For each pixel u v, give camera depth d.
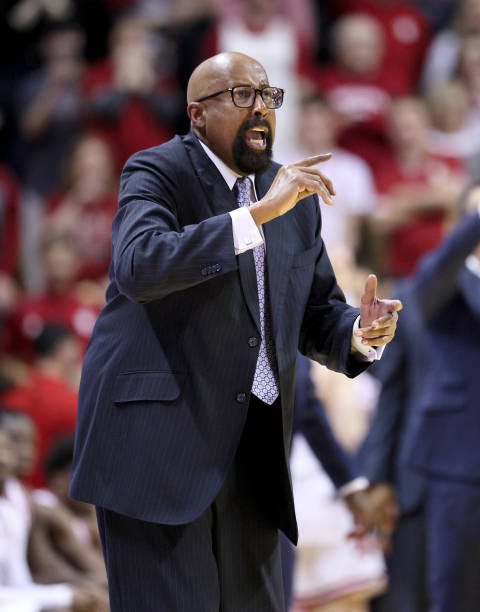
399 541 14.17
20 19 25.11
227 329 8.29
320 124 23.03
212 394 8.29
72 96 24.34
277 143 23.84
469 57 25.53
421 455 12.64
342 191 22.72
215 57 8.48
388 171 23.50
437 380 12.66
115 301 8.53
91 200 22.78
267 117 8.38
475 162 22.56
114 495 8.22
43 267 21.53
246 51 24.47
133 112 24.22
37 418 17.55
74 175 23.02
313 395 12.86
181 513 8.18
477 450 12.44
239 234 7.83
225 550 8.77
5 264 23.19
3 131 24.53
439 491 12.58
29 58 25.03
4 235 23.23
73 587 13.16
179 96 24.81
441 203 21.03
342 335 8.77
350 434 15.42
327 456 12.88
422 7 27.39
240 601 8.84
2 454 13.49
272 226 8.63
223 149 8.40
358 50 25.09
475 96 25.33
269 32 24.70
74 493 8.37
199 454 8.25
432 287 12.18
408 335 13.75
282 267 8.61
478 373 12.46
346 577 14.32
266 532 8.97
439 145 23.91
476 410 12.45
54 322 19.08
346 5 26.22
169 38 25.17
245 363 8.32
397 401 13.83
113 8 26.41
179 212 8.39
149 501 8.18
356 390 16.23
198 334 8.27
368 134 23.83
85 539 14.62
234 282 8.30
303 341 9.13
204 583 8.38
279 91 8.40
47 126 24.08
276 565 9.05
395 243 21.05
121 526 8.40
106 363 8.43
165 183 8.35
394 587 14.34
